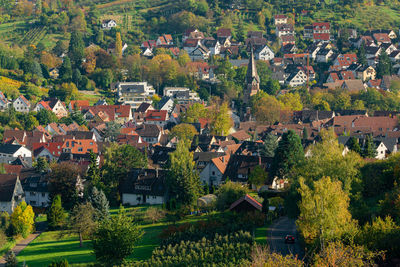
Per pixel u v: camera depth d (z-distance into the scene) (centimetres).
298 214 15362
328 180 12656
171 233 15738
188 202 18975
